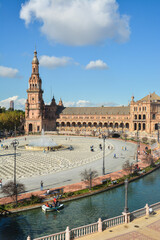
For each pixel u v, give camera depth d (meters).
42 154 90.38
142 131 170.00
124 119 186.38
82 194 43.03
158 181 54.97
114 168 65.38
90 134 176.62
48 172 60.00
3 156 85.31
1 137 156.62
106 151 97.50
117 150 100.00
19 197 40.81
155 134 148.00
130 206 39.47
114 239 24.06
